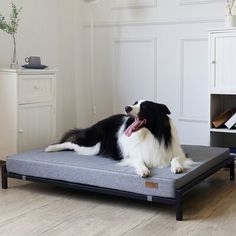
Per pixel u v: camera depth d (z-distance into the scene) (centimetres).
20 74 370
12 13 413
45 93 398
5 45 411
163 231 233
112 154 309
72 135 345
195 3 411
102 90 478
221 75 362
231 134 408
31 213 264
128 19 450
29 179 308
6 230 236
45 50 462
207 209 269
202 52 416
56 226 242
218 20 402
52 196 300
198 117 424
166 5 427
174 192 250
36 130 392
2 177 320
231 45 354
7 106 376
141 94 455
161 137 290
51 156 318
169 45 431
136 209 271
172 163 279
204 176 285
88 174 281
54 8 470
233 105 402
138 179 262
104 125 326
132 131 290
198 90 423
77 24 479
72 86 486
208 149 341
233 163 340
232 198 292
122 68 462
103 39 469
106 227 240
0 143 387
